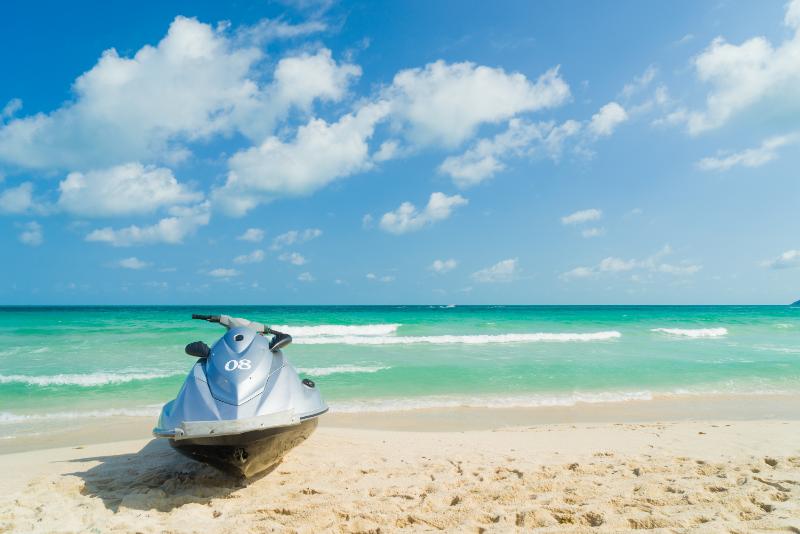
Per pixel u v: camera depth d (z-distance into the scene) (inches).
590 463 221.6
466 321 1234.0
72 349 676.1
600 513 152.0
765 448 249.4
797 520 137.9
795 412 387.5
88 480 202.4
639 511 152.8
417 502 171.2
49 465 230.1
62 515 163.6
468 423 346.6
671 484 182.5
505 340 847.1
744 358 645.3
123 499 176.2
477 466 218.8
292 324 1140.5
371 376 509.7
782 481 181.6
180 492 187.5
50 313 1658.5
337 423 341.7
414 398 424.5
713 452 243.0
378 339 820.6
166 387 455.8
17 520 159.8
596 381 499.2
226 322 221.0
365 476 206.2
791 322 1256.8
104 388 451.5
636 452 246.4
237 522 153.9
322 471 212.7
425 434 298.4
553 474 204.1
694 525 139.6
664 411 389.1
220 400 175.3
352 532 145.9
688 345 785.6
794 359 639.1
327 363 584.4
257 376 185.2
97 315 1446.9
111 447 271.0
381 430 319.0
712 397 442.0
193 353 204.2
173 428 171.3
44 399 414.9
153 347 698.8
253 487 191.8
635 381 502.3
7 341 753.0
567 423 347.3
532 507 158.7
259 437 172.2
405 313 1817.2
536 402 415.2
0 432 322.0
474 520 151.2
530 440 278.5
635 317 1489.9
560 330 1017.5
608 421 355.6
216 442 167.9
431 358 625.6
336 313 1839.3
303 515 159.0
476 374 524.1
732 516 146.8
